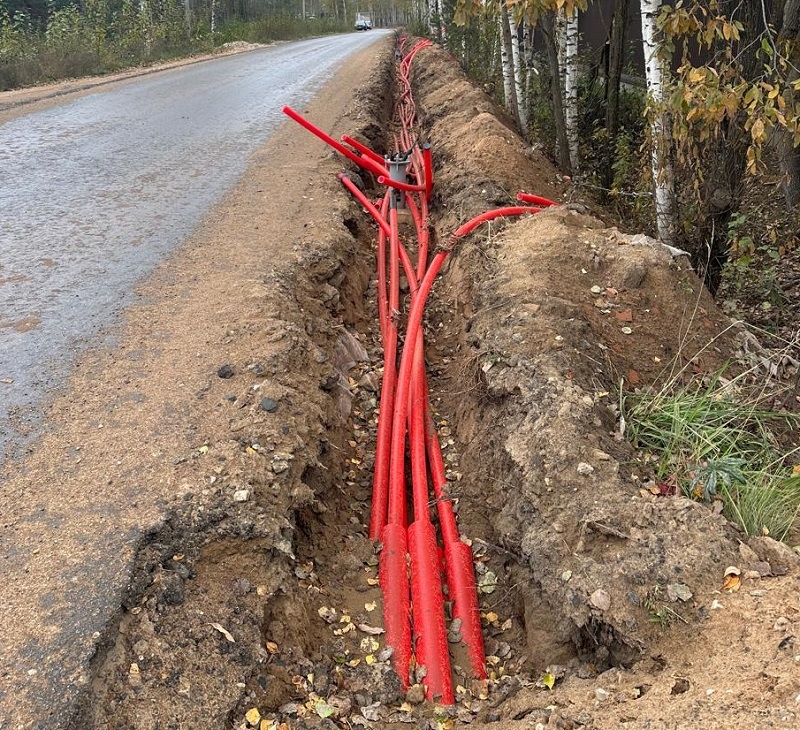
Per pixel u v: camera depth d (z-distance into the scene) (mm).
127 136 11086
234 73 19078
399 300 7023
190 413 4125
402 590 3779
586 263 5453
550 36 8555
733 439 3943
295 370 4723
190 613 3018
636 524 3309
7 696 2539
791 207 6898
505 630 3689
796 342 4910
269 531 3416
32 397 4277
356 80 16703
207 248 6559
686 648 2809
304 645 3281
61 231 6977
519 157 8359
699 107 4191
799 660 2477
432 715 3092
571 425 3846
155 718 2602
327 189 8383
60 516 3373
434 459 4762
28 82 17141
